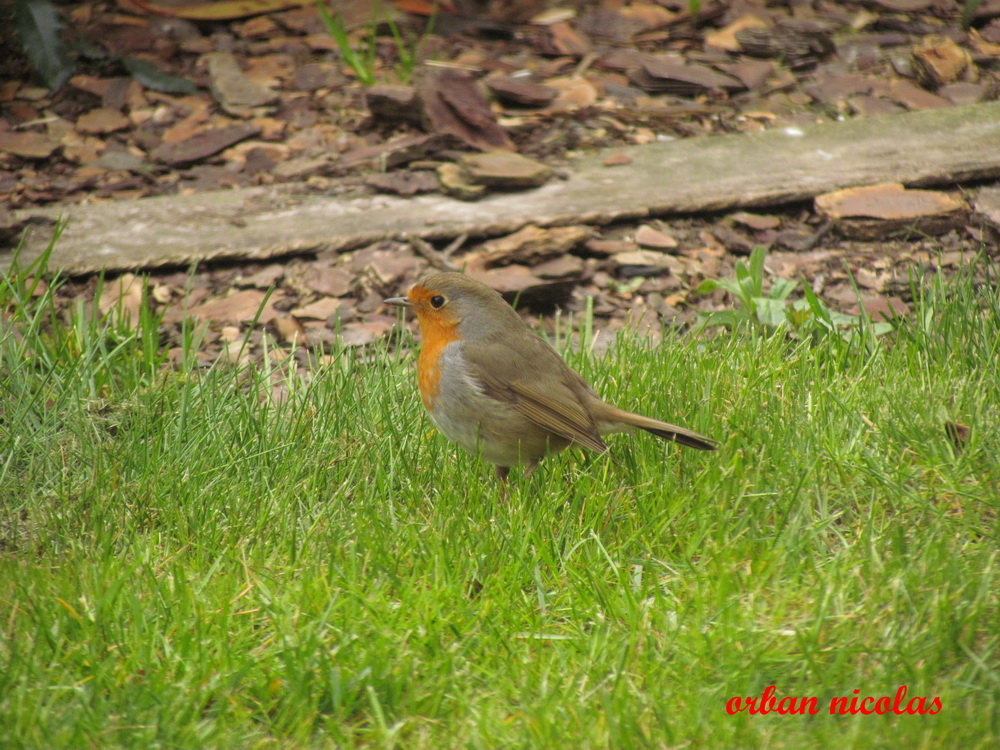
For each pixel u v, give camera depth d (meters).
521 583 7.11
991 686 5.97
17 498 8.09
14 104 15.20
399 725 5.88
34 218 12.52
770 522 7.80
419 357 8.29
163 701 6.01
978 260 11.63
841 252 12.27
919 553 7.12
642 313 11.05
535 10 18.16
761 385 9.26
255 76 16.02
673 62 16.41
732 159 13.88
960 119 14.60
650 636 6.52
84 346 9.83
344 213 12.75
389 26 17.36
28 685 6.12
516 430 8.05
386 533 7.55
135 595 6.60
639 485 8.05
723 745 5.69
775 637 6.48
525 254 12.03
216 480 8.14
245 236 12.22
